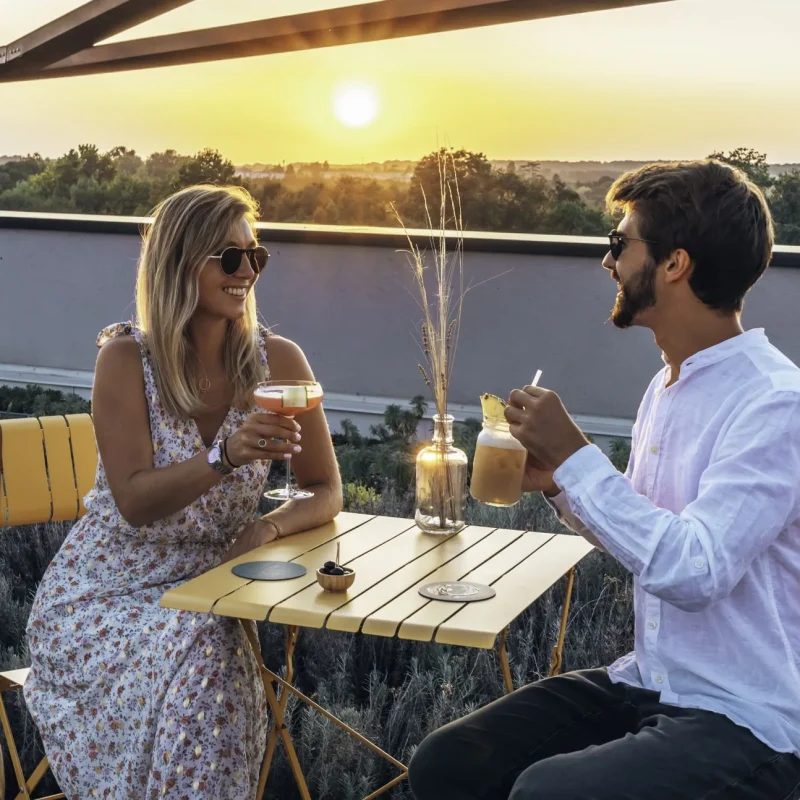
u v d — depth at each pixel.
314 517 3.02
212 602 2.37
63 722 2.78
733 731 2.07
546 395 2.21
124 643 2.75
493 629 2.21
